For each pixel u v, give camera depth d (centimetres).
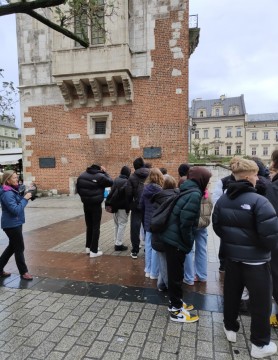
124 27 1312
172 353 275
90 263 534
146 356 271
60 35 1370
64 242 686
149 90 1393
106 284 438
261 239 256
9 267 518
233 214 272
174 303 333
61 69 1384
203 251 445
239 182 274
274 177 332
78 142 1485
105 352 277
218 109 7762
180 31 1347
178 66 1357
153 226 338
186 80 1355
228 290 290
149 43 1379
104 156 1461
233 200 274
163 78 1375
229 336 293
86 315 346
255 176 284
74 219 987
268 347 267
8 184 447
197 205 316
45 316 344
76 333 308
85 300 385
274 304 365
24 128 1543
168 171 1388
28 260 553
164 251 353
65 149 1503
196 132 7831
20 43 1521
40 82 1512
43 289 421
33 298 391
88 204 562
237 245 272
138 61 1394
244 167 278
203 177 327
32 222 935
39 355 273
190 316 334
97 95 1414
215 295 400
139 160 572
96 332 310
